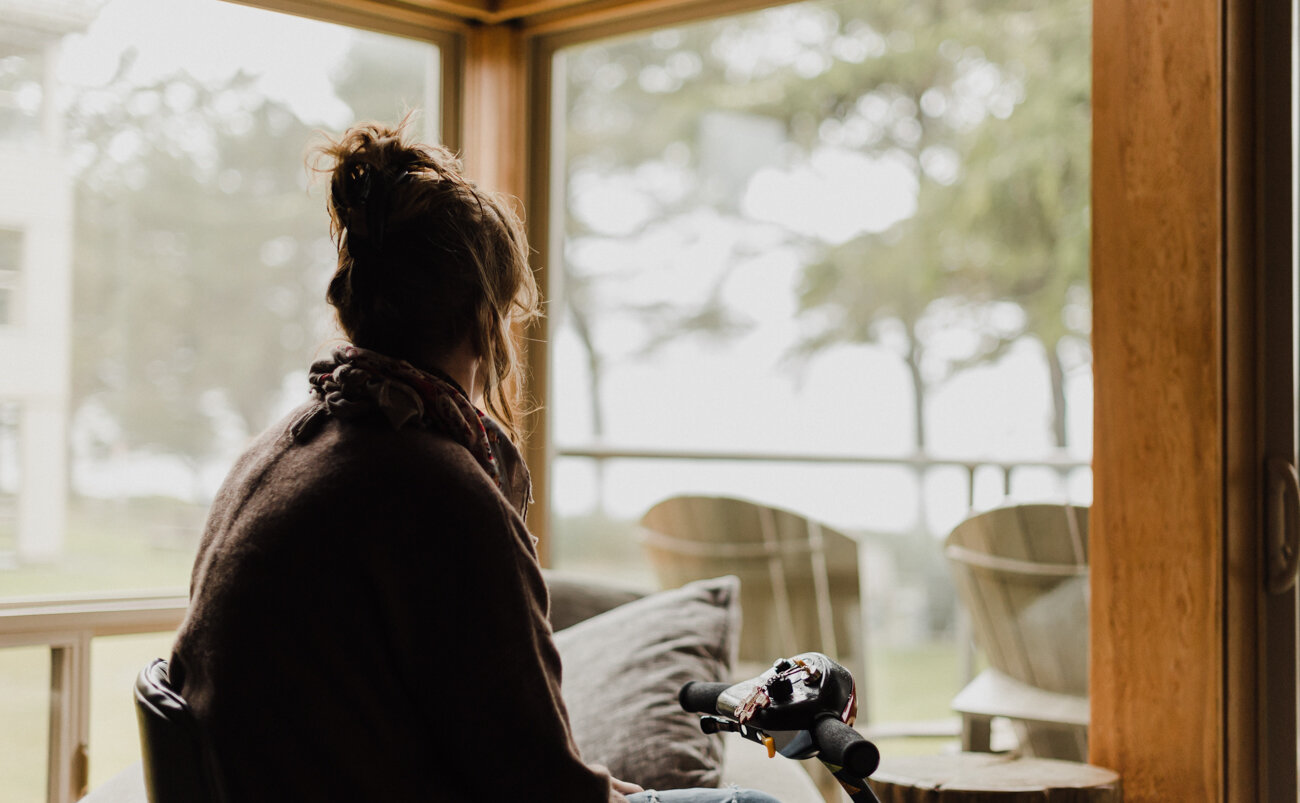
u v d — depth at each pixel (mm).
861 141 7324
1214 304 1868
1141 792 1927
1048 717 2406
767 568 3127
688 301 7473
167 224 2557
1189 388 1895
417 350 1101
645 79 6742
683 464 3400
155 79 2514
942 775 1879
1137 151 1953
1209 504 1869
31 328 2365
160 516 2529
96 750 2307
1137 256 1952
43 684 2258
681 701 1290
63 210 2410
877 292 7613
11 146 2342
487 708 967
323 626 958
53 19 2383
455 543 967
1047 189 6652
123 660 2346
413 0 2652
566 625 2348
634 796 1322
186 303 2582
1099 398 1995
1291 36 1915
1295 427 1901
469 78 2812
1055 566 2451
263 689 959
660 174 7215
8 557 2305
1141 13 1949
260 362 2697
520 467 1201
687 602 2135
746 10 2629
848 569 3225
